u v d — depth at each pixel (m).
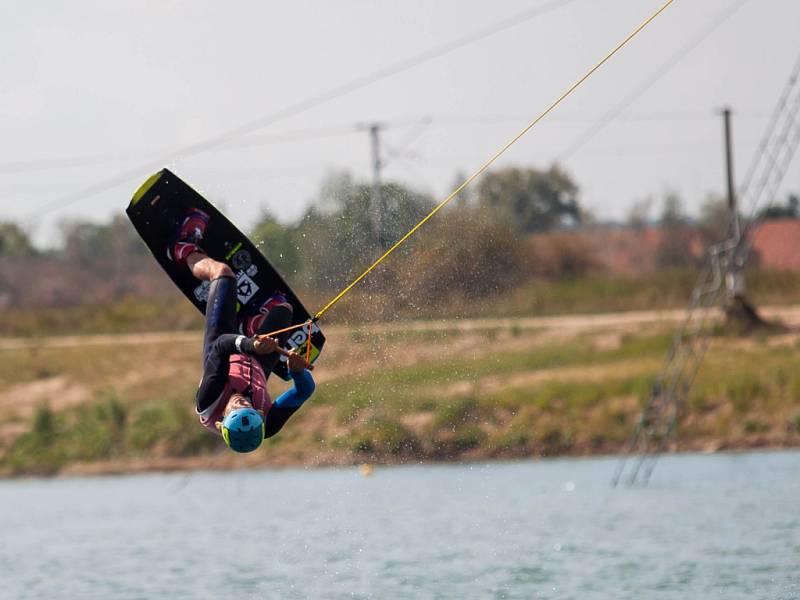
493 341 114.56
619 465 98.00
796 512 73.19
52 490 108.94
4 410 137.12
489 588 56.94
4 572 67.50
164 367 144.88
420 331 103.81
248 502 92.12
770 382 107.81
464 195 100.44
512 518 77.00
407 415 104.12
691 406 106.88
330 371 103.06
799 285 162.88
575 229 195.62
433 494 89.00
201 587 60.81
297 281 73.31
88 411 131.50
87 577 65.12
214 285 40.16
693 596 53.19
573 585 56.66
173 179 44.09
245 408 36.97
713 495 81.56
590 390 109.56
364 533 74.50
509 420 105.69
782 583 54.94
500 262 113.75
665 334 127.06
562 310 157.88
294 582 60.84
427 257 85.81
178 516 87.50
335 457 105.31
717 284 105.50
